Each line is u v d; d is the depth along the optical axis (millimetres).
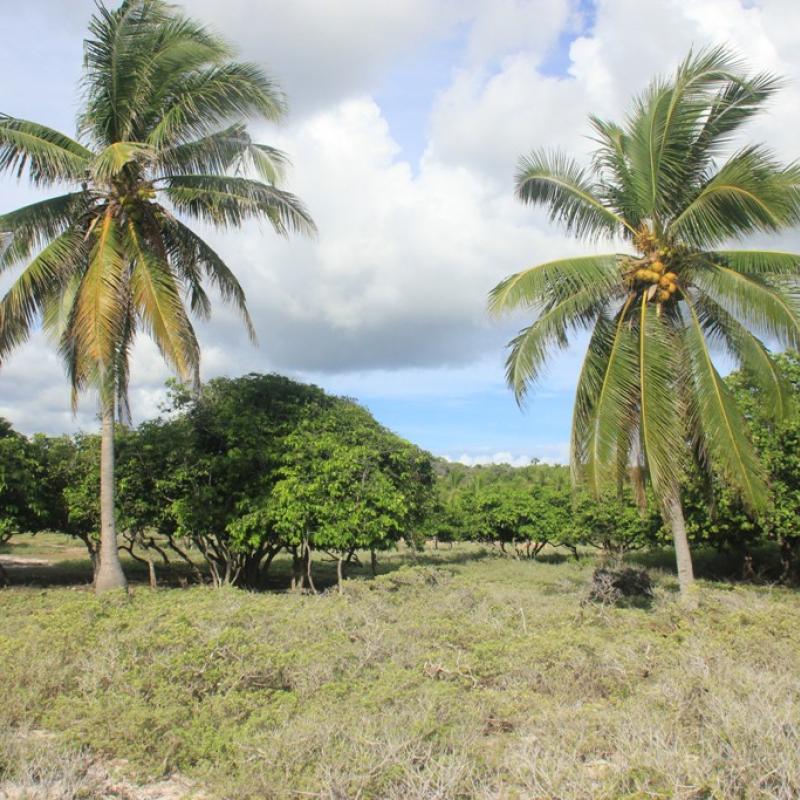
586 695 6734
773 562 22422
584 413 13242
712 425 11812
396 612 9930
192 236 14727
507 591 14242
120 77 12961
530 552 38531
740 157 11359
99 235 13266
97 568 18938
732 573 23375
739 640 7945
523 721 5871
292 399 18484
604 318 13453
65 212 13531
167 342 12555
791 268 11859
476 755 4969
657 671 7055
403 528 16688
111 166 11117
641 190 12742
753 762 4504
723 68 11680
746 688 5906
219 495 16344
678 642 8312
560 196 13711
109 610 9320
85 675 6570
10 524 17516
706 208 11977
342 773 4582
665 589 15414
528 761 4625
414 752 4820
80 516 17375
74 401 14234
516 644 7734
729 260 12562
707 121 12438
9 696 6188
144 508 16344
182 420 17266
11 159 12805
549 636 8023
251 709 5930
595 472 12250
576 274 12469
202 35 13273
